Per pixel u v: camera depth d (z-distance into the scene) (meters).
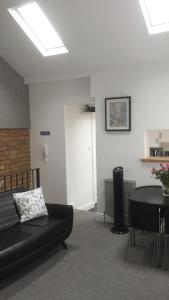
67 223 3.55
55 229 3.33
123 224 4.12
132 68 4.11
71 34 3.83
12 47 4.42
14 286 2.81
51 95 5.12
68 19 3.58
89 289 2.73
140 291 2.67
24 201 3.55
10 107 4.93
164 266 3.11
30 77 5.16
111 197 4.38
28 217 3.50
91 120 5.78
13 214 3.43
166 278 2.88
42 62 4.64
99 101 4.45
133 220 3.20
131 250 3.52
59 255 3.44
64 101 4.98
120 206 4.03
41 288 2.77
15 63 4.82
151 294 2.62
